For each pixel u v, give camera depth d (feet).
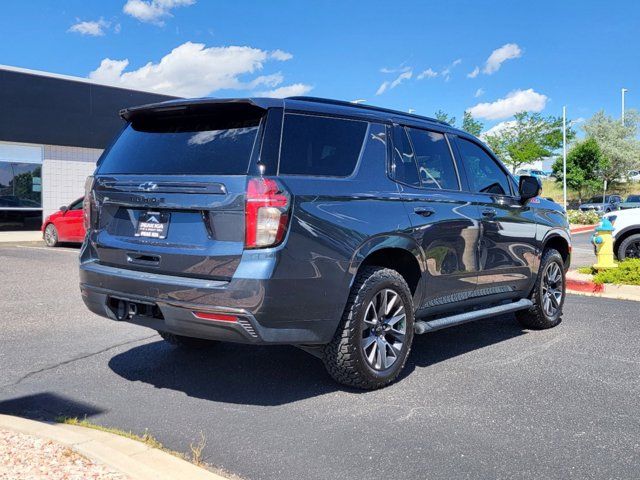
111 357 17.58
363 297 14.11
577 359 17.97
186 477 9.87
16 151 65.21
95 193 15.10
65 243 54.95
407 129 16.71
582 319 23.84
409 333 15.55
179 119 14.61
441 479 10.36
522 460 11.11
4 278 32.91
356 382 14.53
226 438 12.01
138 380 15.57
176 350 18.37
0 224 64.64
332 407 13.76
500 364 17.39
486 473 10.59
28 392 14.61
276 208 12.49
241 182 12.53
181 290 12.83
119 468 9.90
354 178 14.51
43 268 37.32
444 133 18.12
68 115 67.10
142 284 13.46
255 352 18.22
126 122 15.88
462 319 17.40
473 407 13.84
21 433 11.29
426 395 14.64
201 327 12.82
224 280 12.57
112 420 12.92
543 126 163.94
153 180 13.71
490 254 18.34
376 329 14.74
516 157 161.38
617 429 12.62
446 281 16.74
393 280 14.92
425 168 16.85
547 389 15.17
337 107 15.01
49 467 9.89
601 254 33.47
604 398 14.53
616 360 17.90
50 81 65.51
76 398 14.25
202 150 13.64
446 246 16.51
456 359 17.90
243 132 13.37
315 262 13.08
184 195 13.16
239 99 13.24
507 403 14.12
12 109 62.90
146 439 11.69
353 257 13.79
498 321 23.45
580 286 31.14
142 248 13.75
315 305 13.19
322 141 14.16
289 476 10.45
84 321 22.20
